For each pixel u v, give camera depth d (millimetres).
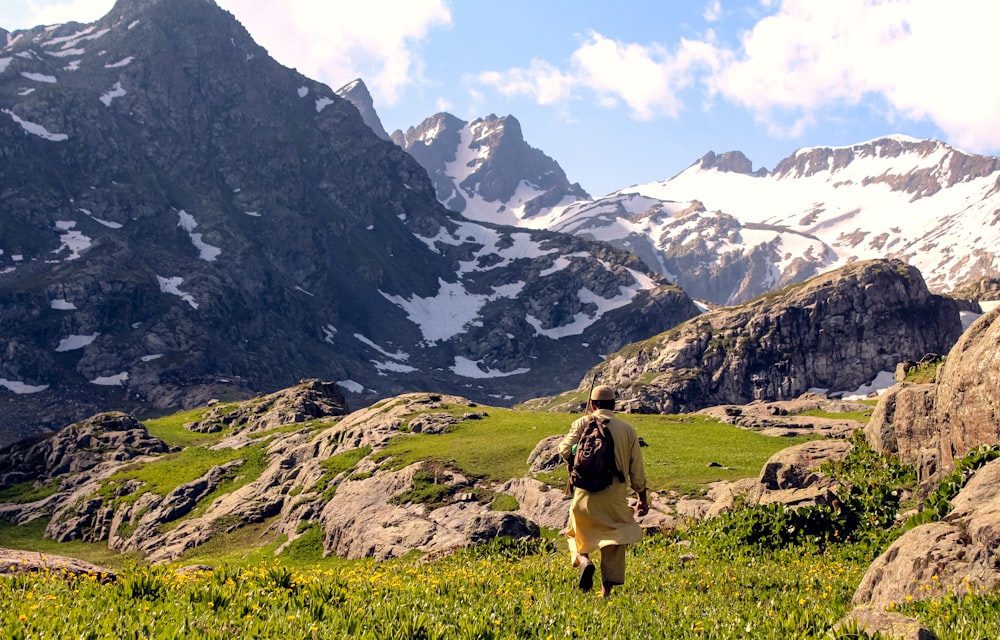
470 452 51375
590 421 10414
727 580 13367
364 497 48312
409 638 7336
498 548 20844
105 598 8312
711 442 51531
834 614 9000
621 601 10102
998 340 19719
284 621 7496
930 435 27531
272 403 103438
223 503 63500
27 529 74312
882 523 19734
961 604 8484
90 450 89625
